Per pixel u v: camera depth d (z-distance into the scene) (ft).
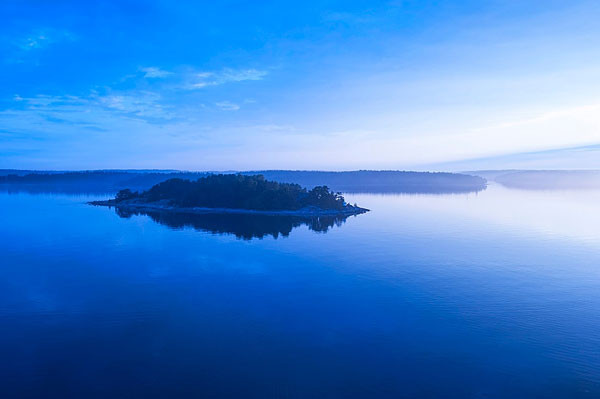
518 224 499.51
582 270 272.51
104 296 218.59
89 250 336.49
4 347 159.33
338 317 189.67
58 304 206.39
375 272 268.41
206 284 240.94
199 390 130.72
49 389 130.72
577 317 189.06
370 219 565.53
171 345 160.97
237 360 149.48
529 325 180.45
